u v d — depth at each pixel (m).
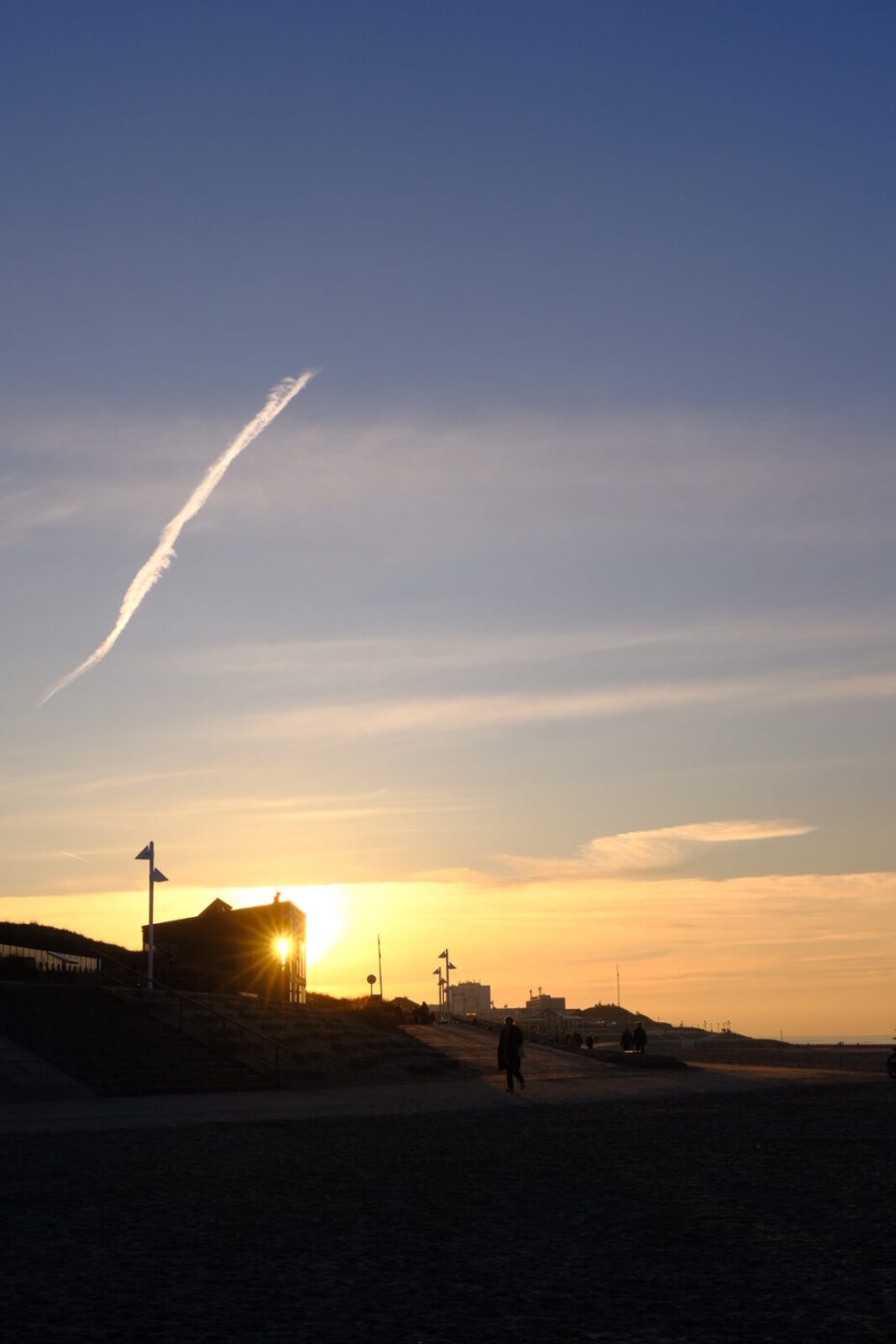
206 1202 15.27
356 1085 40.56
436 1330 9.16
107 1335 9.05
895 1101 32.09
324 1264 11.53
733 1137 22.80
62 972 50.19
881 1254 11.60
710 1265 11.30
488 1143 22.20
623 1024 175.50
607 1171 18.05
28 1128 25.59
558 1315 9.57
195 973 63.19
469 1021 103.75
